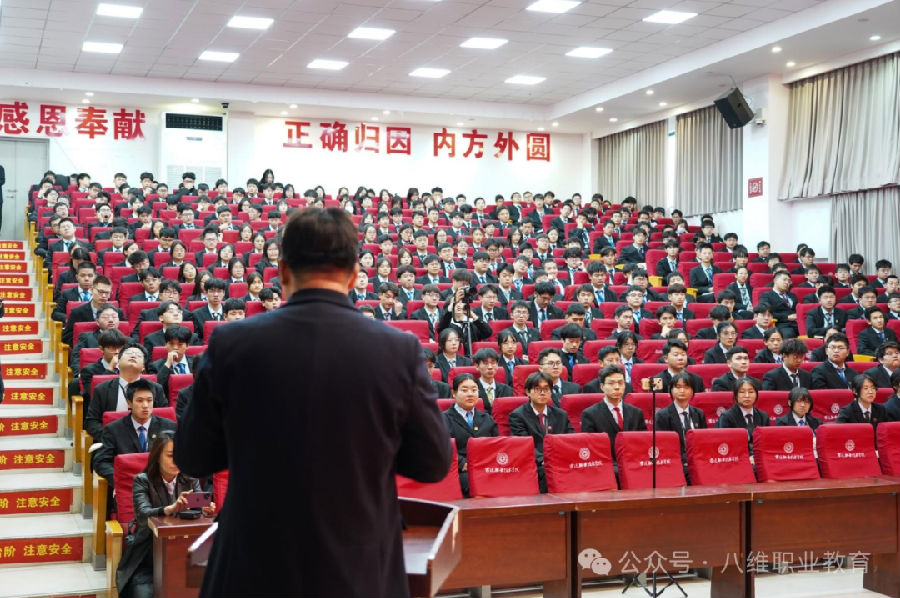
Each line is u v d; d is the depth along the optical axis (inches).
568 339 320.8
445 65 602.9
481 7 479.8
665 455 220.4
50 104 658.8
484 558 179.5
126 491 197.6
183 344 270.5
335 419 61.6
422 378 65.6
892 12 450.3
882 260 504.1
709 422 271.4
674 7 476.7
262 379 62.4
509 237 548.4
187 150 680.4
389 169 746.2
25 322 367.9
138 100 653.3
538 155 785.6
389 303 366.3
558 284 450.3
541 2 471.2
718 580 203.9
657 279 510.3
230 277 403.5
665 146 707.4
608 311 405.1
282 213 556.1
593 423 246.8
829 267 532.7
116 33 526.0
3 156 650.8
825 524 201.3
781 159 585.3
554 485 211.2
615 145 766.5
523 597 208.4
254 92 659.4
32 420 278.1
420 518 76.6
